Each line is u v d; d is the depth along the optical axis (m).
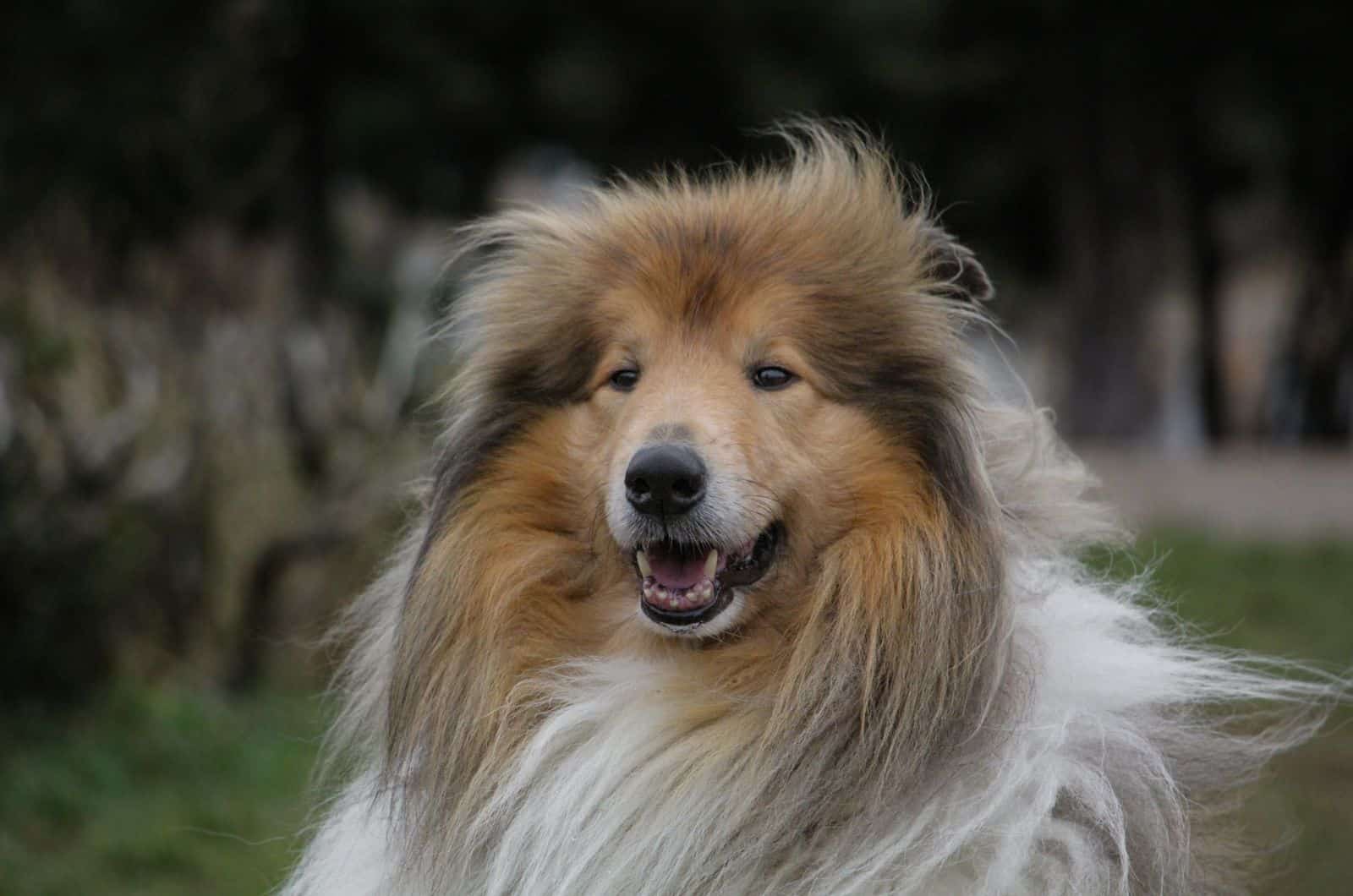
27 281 11.91
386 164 26.53
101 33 21.19
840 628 5.07
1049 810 4.80
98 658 11.02
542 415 5.48
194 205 20.61
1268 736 6.61
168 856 8.91
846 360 5.28
